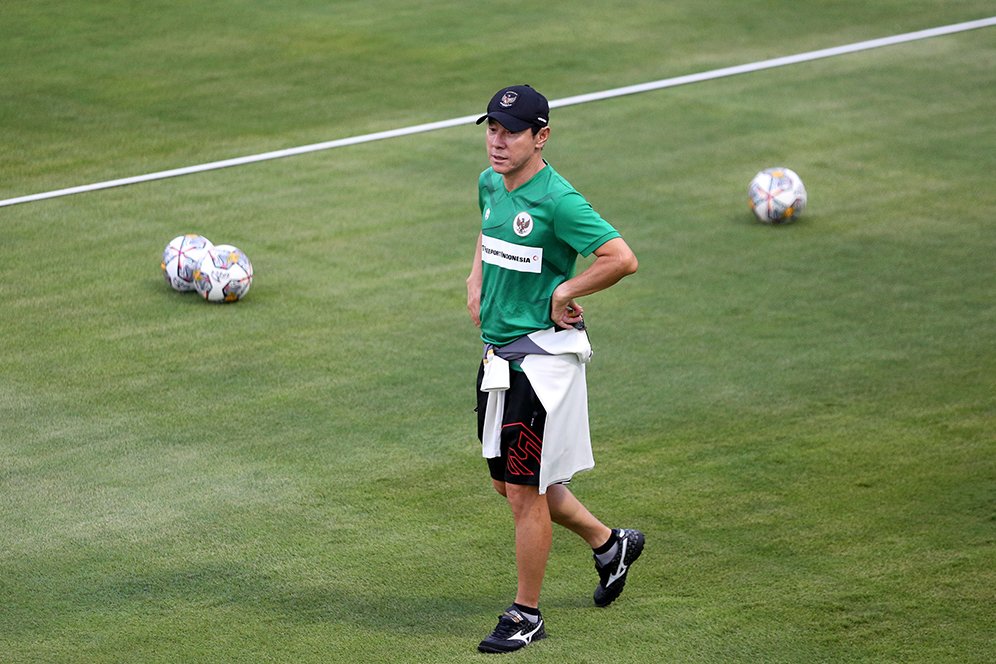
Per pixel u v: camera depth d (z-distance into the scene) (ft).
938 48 211.61
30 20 224.53
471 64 204.33
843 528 80.94
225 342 111.24
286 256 131.85
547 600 73.51
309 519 82.69
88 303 118.93
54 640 68.33
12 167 157.28
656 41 216.95
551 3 239.71
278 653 67.26
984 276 127.54
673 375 105.60
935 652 66.64
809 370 106.52
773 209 141.59
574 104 185.26
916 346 111.24
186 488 86.58
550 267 67.72
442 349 110.93
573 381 68.18
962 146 168.45
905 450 92.12
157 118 177.68
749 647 67.36
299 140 169.89
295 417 97.60
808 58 204.54
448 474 89.15
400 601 73.15
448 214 144.87
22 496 85.05
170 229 138.41
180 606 72.13
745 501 84.94
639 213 145.69
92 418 96.73
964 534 79.87
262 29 222.69
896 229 140.97
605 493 86.12
